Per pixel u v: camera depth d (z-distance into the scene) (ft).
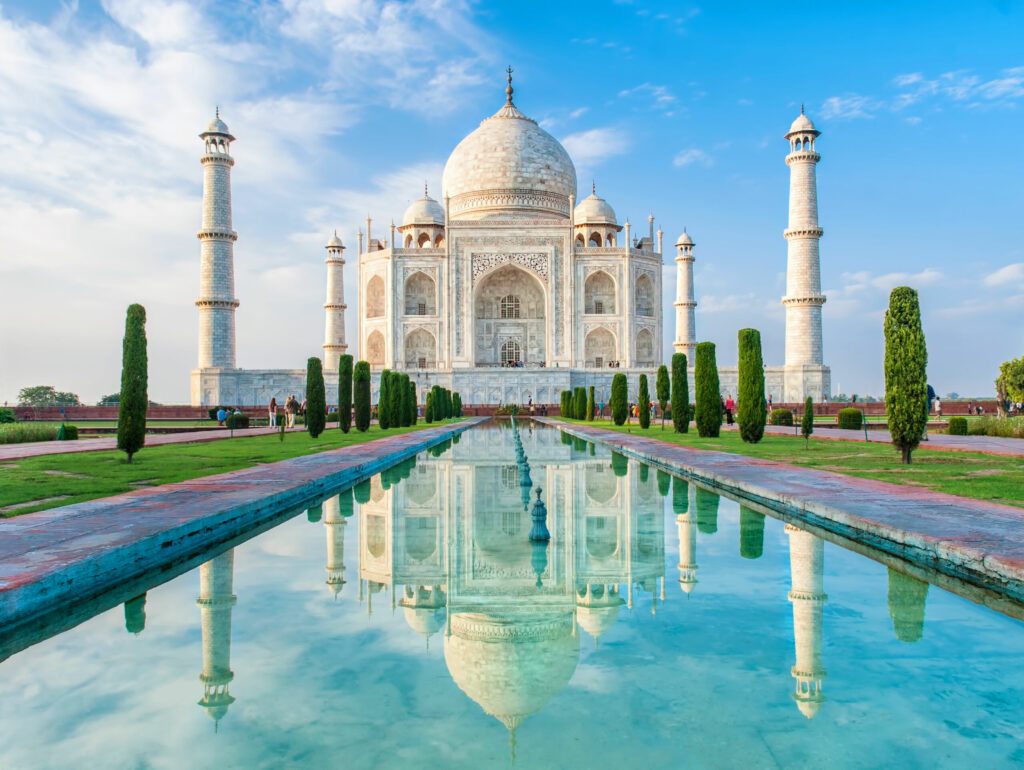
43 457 91.71
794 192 274.57
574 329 317.01
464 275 317.01
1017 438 133.49
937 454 93.45
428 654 26.48
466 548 44.04
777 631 28.22
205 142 281.54
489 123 364.17
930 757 18.49
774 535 47.14
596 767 17.89
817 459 86.22
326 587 35.63
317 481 65.57
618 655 25.89
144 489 58.39
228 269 283.59
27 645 27.58
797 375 273.75
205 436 143.64
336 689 23.32
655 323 331.16
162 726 20.67
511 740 19.57
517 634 28.60
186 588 35.50
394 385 186.29
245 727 20.51
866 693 22.44
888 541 40.88
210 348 280.92
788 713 20.95
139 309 86.74
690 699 22.26
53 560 33.55
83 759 18.70
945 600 32.22
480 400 296.92
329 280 341.41
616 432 155.63
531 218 328.29
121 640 28.12
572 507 59.11
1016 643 26.68
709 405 135.33
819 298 272.51
